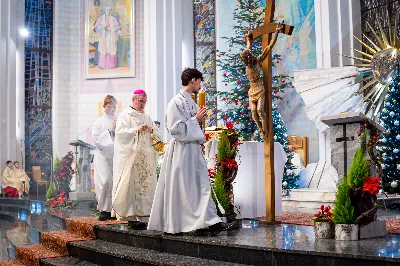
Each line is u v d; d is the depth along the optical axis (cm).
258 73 614
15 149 1767
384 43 1073
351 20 1337
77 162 1279
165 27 1745
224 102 1537
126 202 698
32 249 680
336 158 678
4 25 1756
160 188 538
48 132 1872
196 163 536
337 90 1178
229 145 581
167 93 1723
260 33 626
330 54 1327
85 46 1861
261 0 1565
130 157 699
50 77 1894
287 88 1482
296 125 1454
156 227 532
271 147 621
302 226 588
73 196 1241
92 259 576
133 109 730
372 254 380
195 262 455
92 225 646
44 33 1898
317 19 1356
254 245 438
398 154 976
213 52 1769
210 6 1781
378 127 655
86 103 1852
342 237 464
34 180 1775
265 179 621
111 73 1838
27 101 1848
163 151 715
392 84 1012
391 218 698
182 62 1766
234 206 625
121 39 1839
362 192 475
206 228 512
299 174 1155
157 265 465
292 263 412
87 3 1875
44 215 1135
